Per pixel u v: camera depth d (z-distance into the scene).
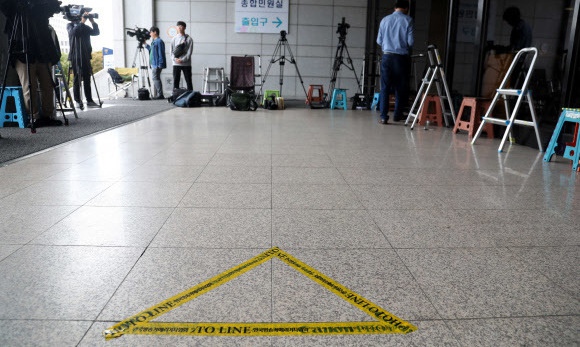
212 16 9.39
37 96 4.47
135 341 0.93
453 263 1.34
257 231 1.58
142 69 9.49
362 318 1.03
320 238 1.52
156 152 3.12
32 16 4.21
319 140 3.86
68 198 1.95
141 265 1.29
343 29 8.12
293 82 9.68
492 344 0.94
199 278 1.21
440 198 2.06
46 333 0.95
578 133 2.72
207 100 8.20
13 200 1.91
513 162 2.97
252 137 3.95
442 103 5.09
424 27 8.64
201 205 1.88
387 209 1.87
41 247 1.41
